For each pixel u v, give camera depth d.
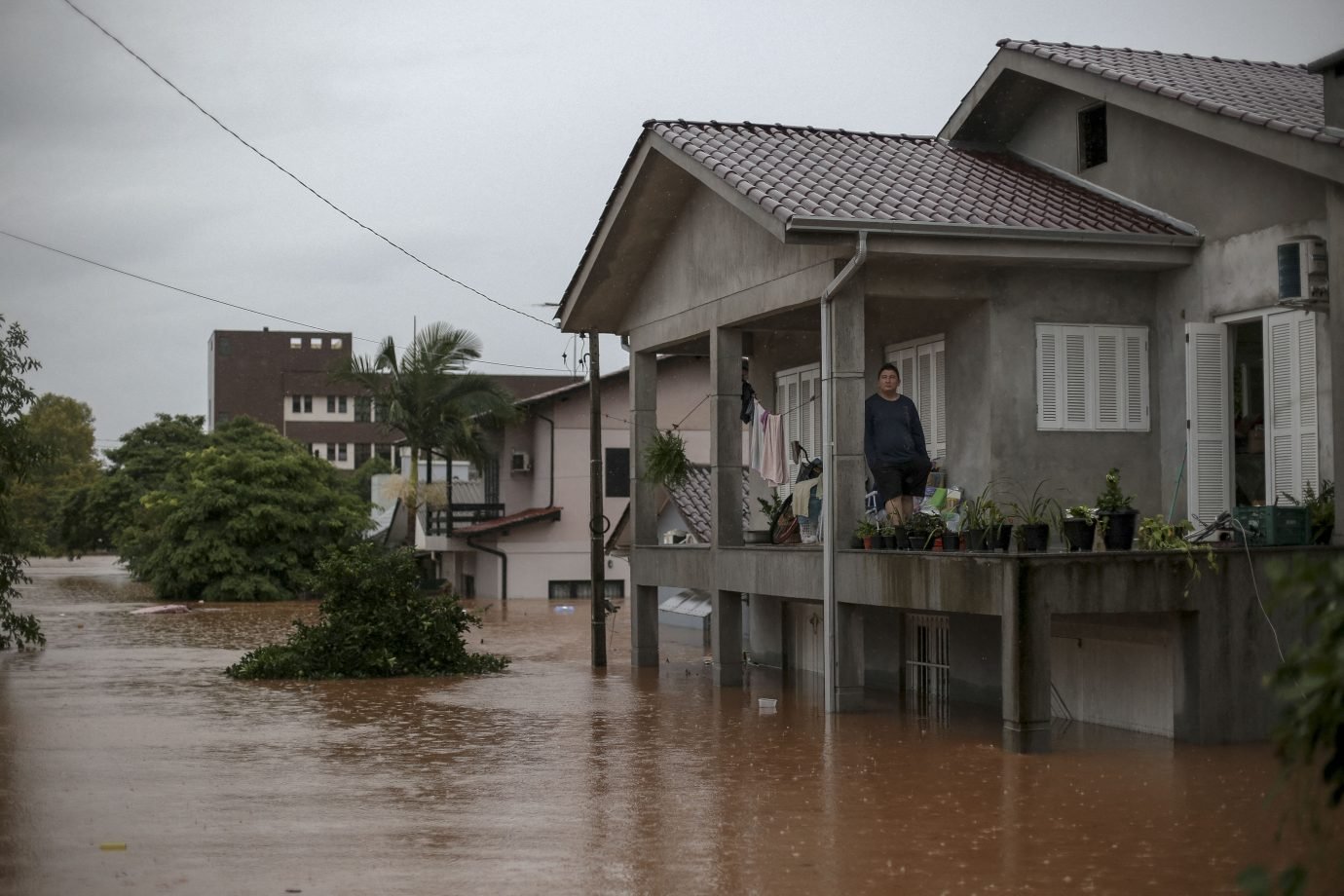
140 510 56.97
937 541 14.86
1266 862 8.57
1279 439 14.89
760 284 17.62
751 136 18.88
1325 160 13.46
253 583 44.41
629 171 19.48
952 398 16.94
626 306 22.20
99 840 9.38
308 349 101.62
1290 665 4.39
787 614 21.88
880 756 12.87
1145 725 14.26
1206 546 13.31
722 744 13.72
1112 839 9.27
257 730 14.96
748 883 8.20
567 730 14.81
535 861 8.77
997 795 10.84
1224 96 15.72
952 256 15.08
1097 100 17.77
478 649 26.39
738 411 19.14
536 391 74.81
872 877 8.31
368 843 9.29
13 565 24.88
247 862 8.75
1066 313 16.38
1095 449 16.42
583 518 44.78
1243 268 15.24
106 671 21.95
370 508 56.03
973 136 19.86
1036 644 12.81
